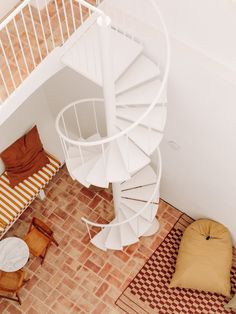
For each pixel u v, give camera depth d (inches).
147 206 215.9
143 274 224.4
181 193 226.2
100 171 175.2
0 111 148.3
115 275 224.5
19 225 236.2
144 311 216.1
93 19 167.3
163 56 166.4
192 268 211.8
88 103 213.5
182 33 154.3
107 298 219.5
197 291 219.9
